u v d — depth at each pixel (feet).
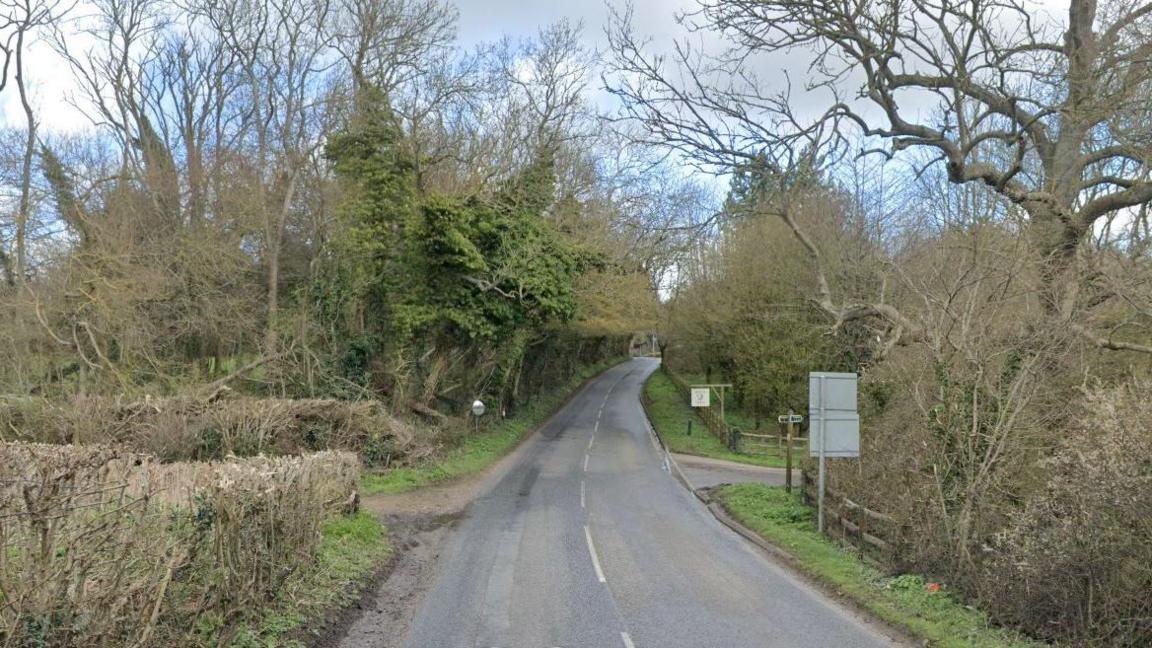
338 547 41.83
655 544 51.19
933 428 38.75
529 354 151.94
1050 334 37.24
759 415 148.25
